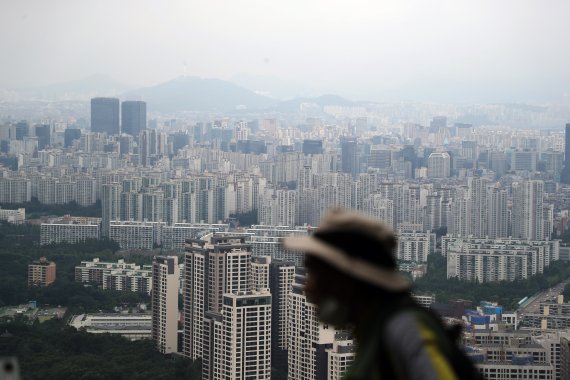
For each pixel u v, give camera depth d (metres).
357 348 6.05
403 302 6.00
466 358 5.63
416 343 5.63
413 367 5.55
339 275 6.13
